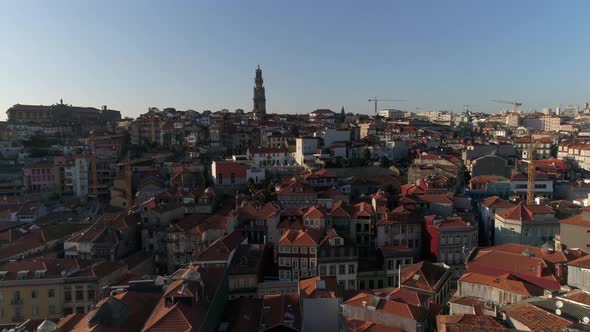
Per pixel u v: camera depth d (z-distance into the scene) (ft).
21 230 474.49
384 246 405.59
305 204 509.76
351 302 247.50
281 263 382.22
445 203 463.42
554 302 197.16
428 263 325.21
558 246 318.65
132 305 235.61
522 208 414.41
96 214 581.12
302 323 239.09
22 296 317.83
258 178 644.27
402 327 221.66
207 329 229.66
